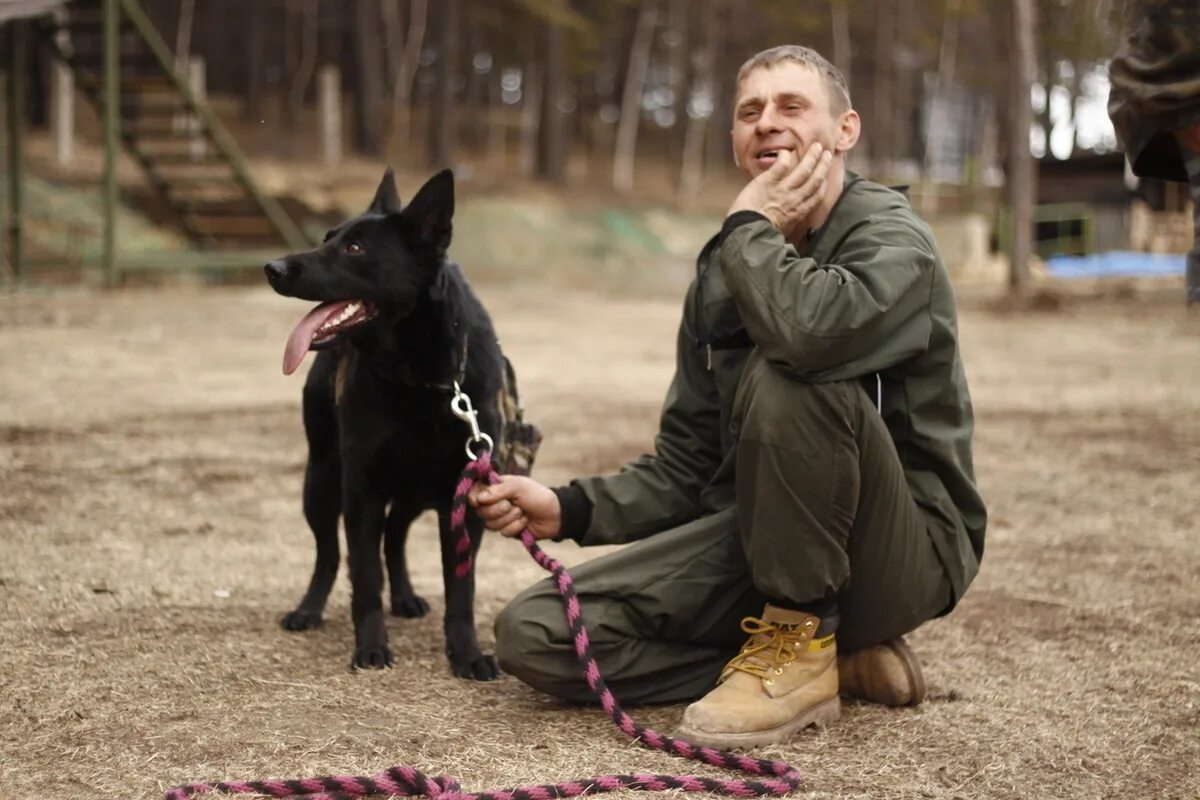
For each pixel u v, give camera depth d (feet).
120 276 52.75
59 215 58.75
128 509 18.28
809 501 9.45
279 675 11.52
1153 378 34.76
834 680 10.33
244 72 120.37
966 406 10.30
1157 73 8.32
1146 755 9.81
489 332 12.19
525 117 117.60
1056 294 60.29
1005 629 13.26
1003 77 135.64
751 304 9.34
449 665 12.02
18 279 49.88
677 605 10.41
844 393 9.32
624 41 137.08
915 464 10.18
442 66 96.48
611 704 9.92
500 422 12.19
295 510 18.76
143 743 9.76
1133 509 19.29
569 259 74.69
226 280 56.80
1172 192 100.83
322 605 13.35
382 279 10.97
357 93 106.11
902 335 9.54
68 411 26.09
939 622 13.53
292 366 10.75
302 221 66.59
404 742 9.86
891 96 148.05
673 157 131.85
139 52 53.31
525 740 9.96
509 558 16.55
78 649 12.04
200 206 57.77
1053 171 104.47
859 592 10.12
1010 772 9.42
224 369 32.86
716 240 10.55
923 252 9.71
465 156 113.70
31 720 10.19
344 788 8.74
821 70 10.32
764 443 9.45
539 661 10.33
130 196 63.82
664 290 68.49
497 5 115.44
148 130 55.31
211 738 9.86
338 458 13.20
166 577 14.84
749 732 9.78
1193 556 16.46
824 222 10.28
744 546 9.87
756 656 10.18
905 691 10.69
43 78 89.25
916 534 9.98
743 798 8.84
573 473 21.54
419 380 11.39
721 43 136.05
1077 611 13.93
